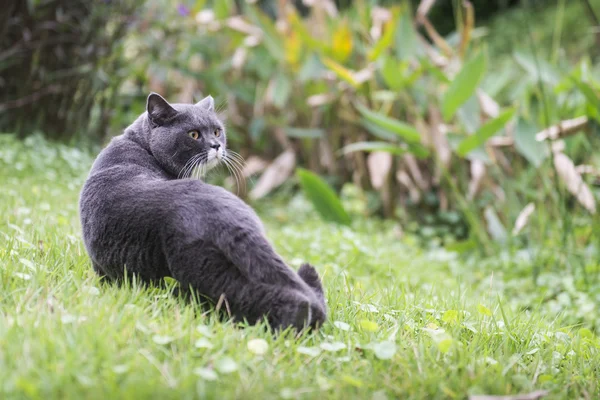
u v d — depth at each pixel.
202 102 5.56
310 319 4.21
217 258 4.21
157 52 10.98
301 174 9.64
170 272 4.45
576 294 7.75
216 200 4.30
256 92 12.13
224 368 3.62
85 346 3.62
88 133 10.23
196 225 4.23
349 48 11.13
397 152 9.80
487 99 10.75
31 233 5.80
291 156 12.00
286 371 3.86
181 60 11.77
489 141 10.46
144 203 4.43
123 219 4.46
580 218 9.84
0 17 9.58
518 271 8.80
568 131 8.93
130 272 4.55
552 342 5.05
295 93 12.12
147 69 11.59
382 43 10.17
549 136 8.56
